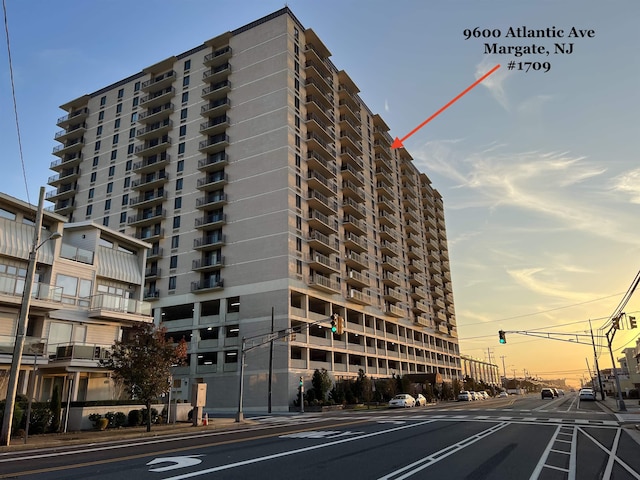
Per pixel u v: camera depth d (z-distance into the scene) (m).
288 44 57.28
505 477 9.80
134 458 12.82
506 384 153.00
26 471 10.84
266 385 45.00
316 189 56.88
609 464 11.54
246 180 53.53
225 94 59.12
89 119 72.19
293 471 10.34
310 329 51.00
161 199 58.16
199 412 26.81
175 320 52.41
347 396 50.00
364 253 68.19
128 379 23.33
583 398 58.97
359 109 74.06
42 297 25.62
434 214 103.56
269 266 48.84
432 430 20.12
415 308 81.88
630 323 31.14
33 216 26.91
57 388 23.03
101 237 31.44
